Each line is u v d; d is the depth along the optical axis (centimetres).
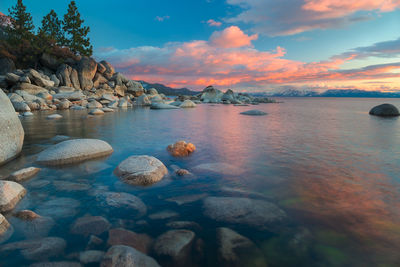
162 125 1009
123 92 3944
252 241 199
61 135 728
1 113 428
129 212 250
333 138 695
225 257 178
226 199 279
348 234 207
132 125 1002
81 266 167
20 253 182
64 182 339
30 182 338
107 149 508
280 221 231
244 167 411
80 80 3525
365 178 353
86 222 228
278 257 178
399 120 1205
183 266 169
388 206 260
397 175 365
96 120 1196
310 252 184
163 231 214
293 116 1479
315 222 228
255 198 283
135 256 176
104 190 311
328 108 2542
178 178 357
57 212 249
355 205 263
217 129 890
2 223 218
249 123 1097
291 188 314
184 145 527
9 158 438
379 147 569
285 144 610
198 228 220
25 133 768
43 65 3709
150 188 319
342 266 168
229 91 4138
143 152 520
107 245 193
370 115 1550
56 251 185
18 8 4056
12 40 3947
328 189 310
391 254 180
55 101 2283
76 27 4547
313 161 448
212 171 387
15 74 2798
